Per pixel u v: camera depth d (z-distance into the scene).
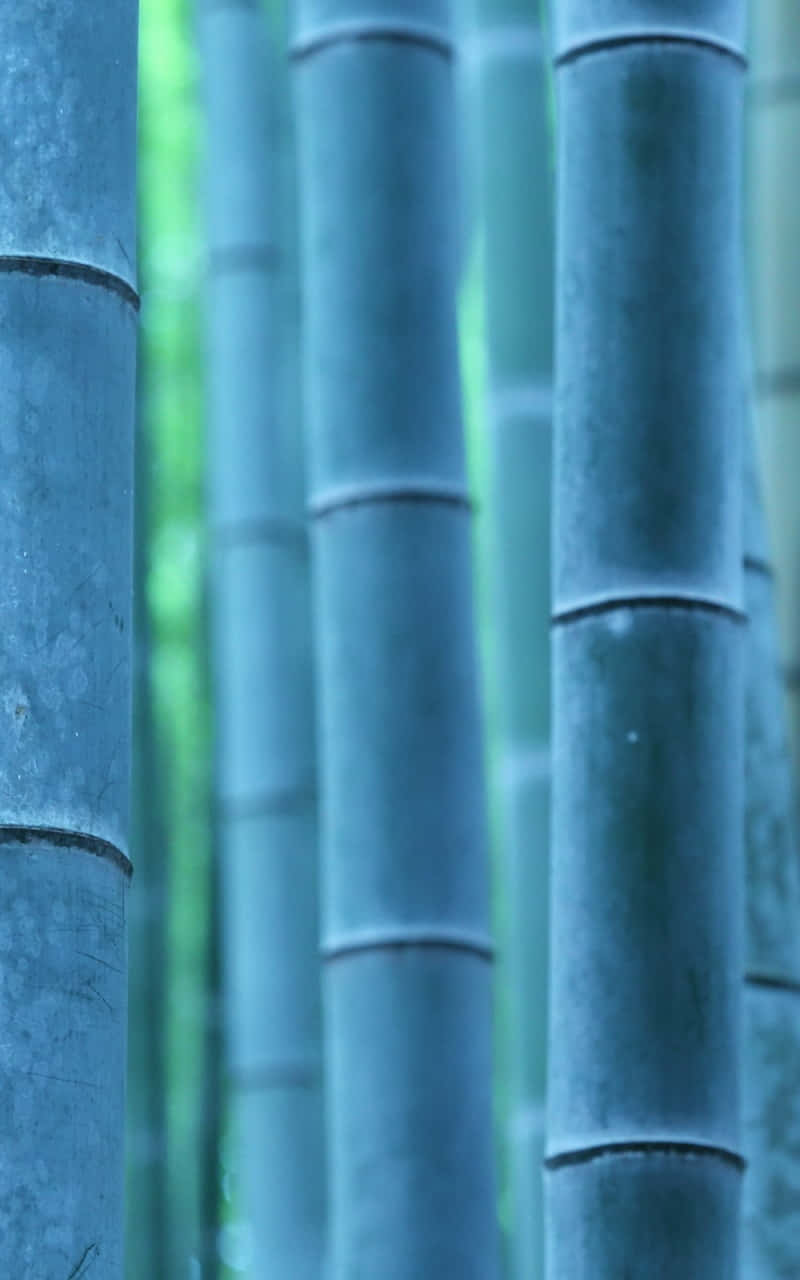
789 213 6.82
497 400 6.86
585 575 3.84
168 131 10.01
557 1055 3.72
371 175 4.72
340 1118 4.42
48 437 2.99
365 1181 4.35
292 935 7.07
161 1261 7.18
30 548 2.95
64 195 3.06
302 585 7.43
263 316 7.62
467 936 4.46
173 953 9.52
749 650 4.61
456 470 4.64
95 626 2.97
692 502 3.84
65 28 3.11
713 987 3.70
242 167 7.73
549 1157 3.69
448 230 4.77
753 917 4.52
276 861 7.12
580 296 3.94
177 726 9.77
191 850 9.56
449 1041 4.40
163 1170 7.25
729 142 3.99
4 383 3.00
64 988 2.84
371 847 4.47
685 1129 3.62
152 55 9.99
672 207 3.91
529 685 6.70
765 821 4.53
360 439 4.61
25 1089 2.80
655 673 3.78
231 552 7.45
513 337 6.86
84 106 3.10
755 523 4.70
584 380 3.90
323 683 4.61
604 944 3.70
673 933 3.69
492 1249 4.35
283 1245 6.86
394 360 4.64
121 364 3.09
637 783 3.75
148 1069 7.29
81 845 2.90
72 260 3.05
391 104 4.76
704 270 3.92
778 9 6.95
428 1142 4.34
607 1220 3.59
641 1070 3.64
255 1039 7.01
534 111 7.00
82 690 2.94
